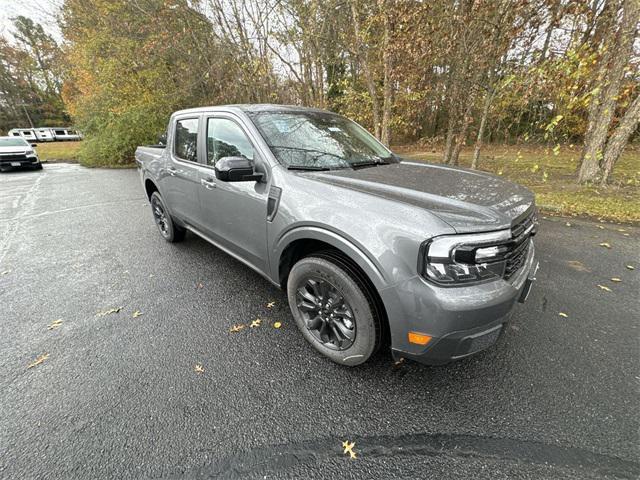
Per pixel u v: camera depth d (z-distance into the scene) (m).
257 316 2.60
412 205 1.63
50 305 2.82
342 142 2.73
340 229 1.72
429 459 1.46
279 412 1.71
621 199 5.90
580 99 4.83
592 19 5.32
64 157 19.20
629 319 2.47
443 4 6.18
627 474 1.38
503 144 11.53
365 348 1.84
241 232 2.55
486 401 1.75
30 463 1.46
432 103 8.70
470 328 1.49
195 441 1.56
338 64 8.84
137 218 5.66
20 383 1.94
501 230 1.56
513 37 5.81
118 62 12.03
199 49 10.36
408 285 1.51
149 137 13.72
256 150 2.33
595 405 1.71
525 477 1.37
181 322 2.54
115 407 1.76
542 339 2.25
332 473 1.41
